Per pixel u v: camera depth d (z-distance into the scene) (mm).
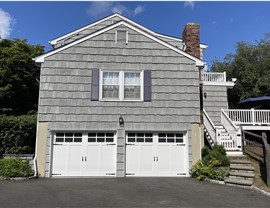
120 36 13570
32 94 21562
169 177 12539
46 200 7797
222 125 17094
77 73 13047
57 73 12961
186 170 12875
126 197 8312
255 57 32406
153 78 13367
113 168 12672
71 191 9094
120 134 12852
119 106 13031
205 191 9328
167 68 13492
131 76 13367
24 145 14234
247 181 10250
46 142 12500
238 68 31250
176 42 19266
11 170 11305
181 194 8820
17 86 20344
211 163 12055
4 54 21359
